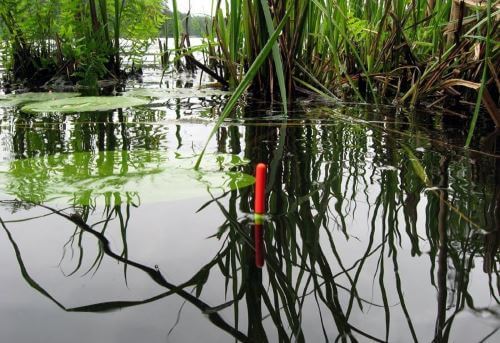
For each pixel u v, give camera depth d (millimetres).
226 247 801
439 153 1459
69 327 555
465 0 2086
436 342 551
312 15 2805
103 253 760
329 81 2881
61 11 3566
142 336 542
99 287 655
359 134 1751
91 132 1812
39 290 642
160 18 4211
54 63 3580
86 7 3809
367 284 695
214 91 2971
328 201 1048
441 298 653
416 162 1361
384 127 1872
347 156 1434
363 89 2857
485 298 653
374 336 563
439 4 2600
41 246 779
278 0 2484
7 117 2158
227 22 2891
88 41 3547
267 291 667
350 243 838
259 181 892
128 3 4035
